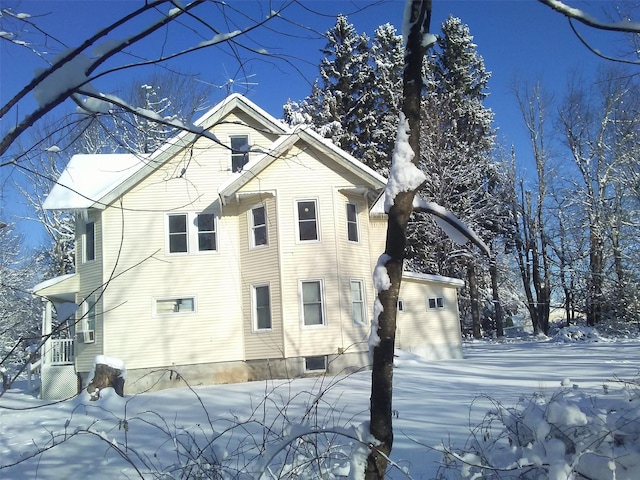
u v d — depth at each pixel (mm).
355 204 19438
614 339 27625
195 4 2814
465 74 37531
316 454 3934
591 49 3455
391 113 33188
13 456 8328
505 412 6176
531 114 34000
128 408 11609
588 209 32094
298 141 18438
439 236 30734
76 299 18953
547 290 35438
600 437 3869
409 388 12500
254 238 18766
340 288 18125
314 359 17844
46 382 17703
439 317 21500
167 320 18141
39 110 2750
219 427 8867
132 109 3016
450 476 4746
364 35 34375
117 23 2740
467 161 33219
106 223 18312
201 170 18797
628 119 28703
